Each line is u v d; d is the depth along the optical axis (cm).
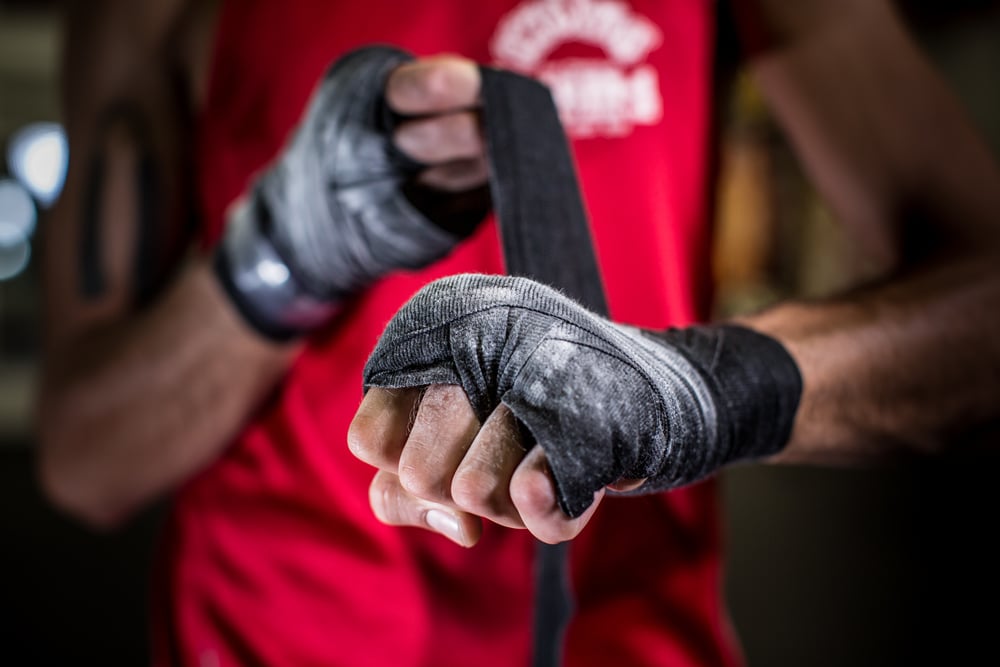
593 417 36
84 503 88
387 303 77
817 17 80
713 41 80
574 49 76
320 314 72
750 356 50
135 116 88
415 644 76
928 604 300
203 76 88
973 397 63
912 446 63
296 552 78
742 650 266
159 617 87
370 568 77
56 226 91
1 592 311
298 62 78
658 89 76
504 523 35
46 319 90
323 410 78
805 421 54
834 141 79
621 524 77
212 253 75
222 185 82
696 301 79
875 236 80
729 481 478
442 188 59
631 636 76
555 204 50
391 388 39
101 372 78
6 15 514
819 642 271
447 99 52
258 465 81
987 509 408
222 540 82
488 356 37
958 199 74
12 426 518
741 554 358
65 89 94
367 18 77
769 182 688
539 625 55
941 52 692
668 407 40
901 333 62
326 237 61
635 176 76
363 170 57
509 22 76
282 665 78
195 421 78
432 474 36
